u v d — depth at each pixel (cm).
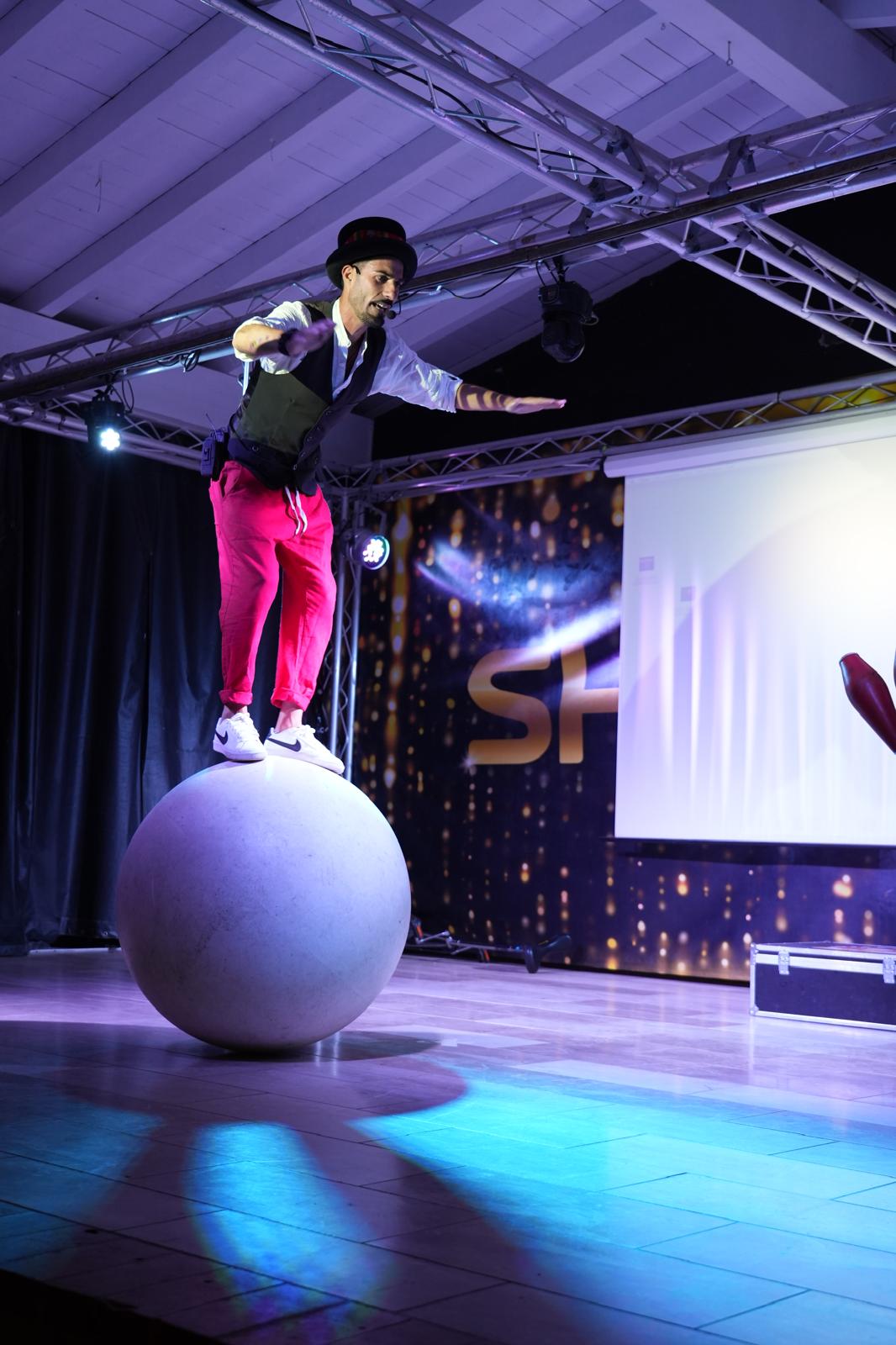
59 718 938
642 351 950
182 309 796
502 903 977
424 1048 514
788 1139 369
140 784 975
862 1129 388
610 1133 367
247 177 788
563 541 973
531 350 1007
